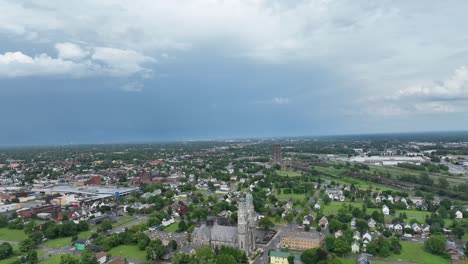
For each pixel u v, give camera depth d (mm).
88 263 198500
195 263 196625
